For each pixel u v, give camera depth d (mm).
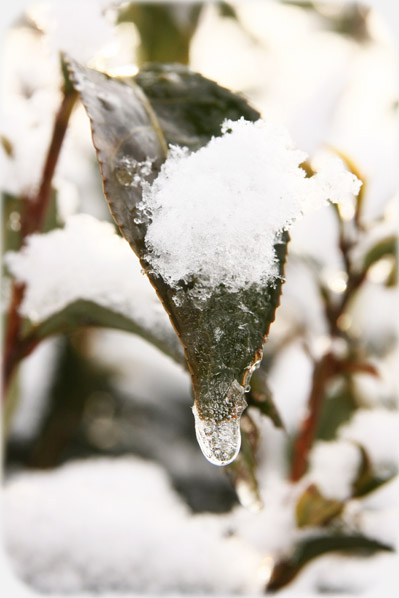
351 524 383
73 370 667
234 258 253
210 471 688
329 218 438
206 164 257
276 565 364
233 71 692
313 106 483
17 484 496
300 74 670
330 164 260
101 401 732
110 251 328
